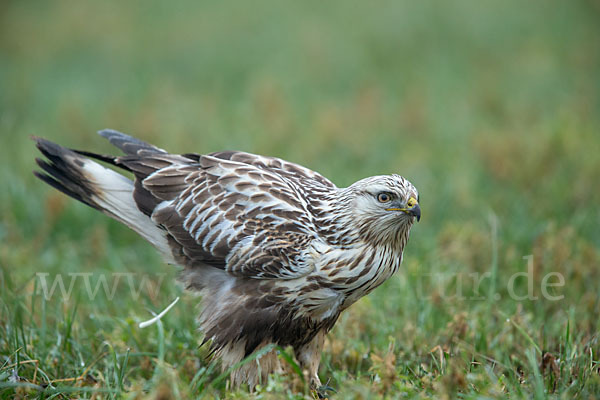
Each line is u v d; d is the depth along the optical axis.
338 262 8.68
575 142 16.89
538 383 7.42
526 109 19.84
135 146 9.95
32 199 14.11
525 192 14.62
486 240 12.18
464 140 17.75
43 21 31.80
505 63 24.64
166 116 19.41
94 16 32.12
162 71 24.94
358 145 17.11
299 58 25.34
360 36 27.92
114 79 24.09
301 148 17.05
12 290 10.55
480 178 15.33
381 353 9.55
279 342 9.07
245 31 29.42
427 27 29.09
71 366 9.23
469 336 9.70
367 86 21.56
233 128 18.31
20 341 9.40
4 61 26.61
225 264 8.98
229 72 24.47
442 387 7.49
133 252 12.87
